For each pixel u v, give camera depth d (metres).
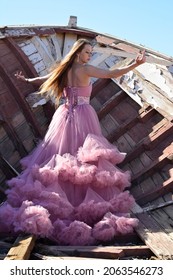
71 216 3.16
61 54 5.40
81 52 3.64
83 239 2.93
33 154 3.78
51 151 3.52
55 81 3.73
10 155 4.22
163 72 4.83
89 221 3.18
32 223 2.82
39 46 5.22
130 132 4.63
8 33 4.83
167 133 4.29
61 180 3.30
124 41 5.56
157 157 4.26
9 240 2.99
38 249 2.74
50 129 3.68
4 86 4.45
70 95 3.72
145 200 3.89
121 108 4.86
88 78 3.71
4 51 4.70
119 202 3.29
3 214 3.04
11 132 4.25
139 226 3.21
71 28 5.77
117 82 4.93
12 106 4.44
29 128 4.59
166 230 3.21
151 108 4.55
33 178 3.32
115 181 3.36
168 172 4.06
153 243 2.82
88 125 3.67
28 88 4.72
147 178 4.15
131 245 3.07
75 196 3.30
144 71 4.90
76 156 3.41
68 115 3.65
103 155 3.40
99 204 3.16
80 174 3.27
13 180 3.37
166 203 3.69
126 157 4.38
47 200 3.09
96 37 5.64
